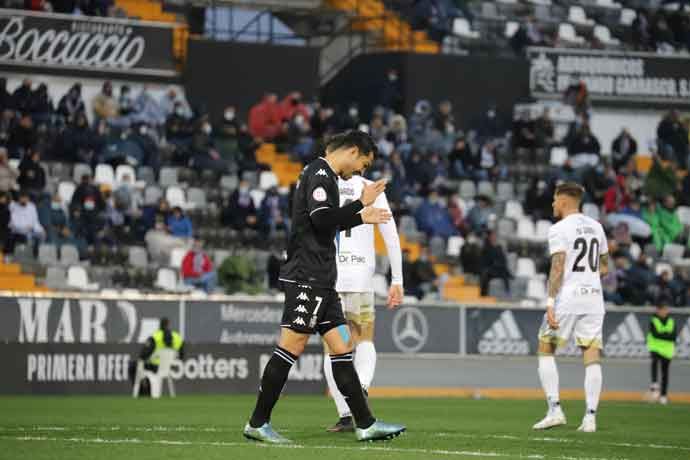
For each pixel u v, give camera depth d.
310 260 23.86
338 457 21.44
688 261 78.62
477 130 83.50
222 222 70.69
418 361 63.44
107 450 22.38
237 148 76.25
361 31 88.88
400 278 29.61
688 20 95.06
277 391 24.25
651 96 90.81
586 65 88.88
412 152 77.38
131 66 78.50
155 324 58.44
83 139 72.88
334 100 87.56
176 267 67.12
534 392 65.69
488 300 70.56
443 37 89.88
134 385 55.28
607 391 66.50
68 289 64.69
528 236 77.19
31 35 76.25
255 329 60.44
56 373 54.34
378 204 29.33
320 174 23.66
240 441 24.67
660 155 88.38
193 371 56.25
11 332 55.88
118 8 80.00
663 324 60.62
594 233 31.89
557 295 31.91
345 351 24.34
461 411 44.88
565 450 24.70
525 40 89.38
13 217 66.25
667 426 37.12
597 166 81.38
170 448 22.86
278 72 83.00
